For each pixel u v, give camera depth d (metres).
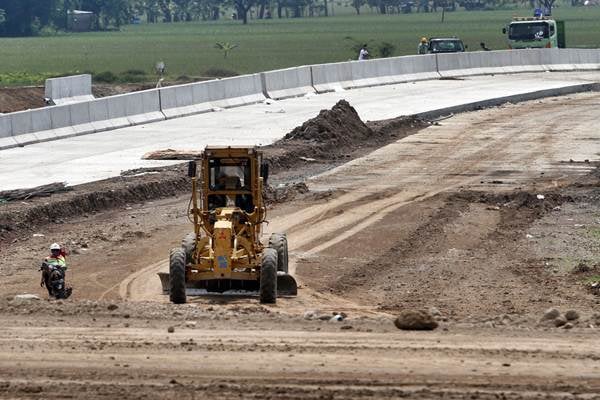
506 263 60.53
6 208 71.19
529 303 51.41
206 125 118.69
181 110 127.62
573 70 196.88
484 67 186.25
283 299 51.59
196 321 42.41
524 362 35.44
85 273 57.38
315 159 98.81
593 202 78.62
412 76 173.50
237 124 119.31
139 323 41.75
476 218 73.12
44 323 41.44
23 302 45.31
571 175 89.56
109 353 36.56
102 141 106.88
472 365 35.03
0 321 41.75
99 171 88.81
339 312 48.09
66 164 92.50
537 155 100.31
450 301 51.97
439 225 70.12
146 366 34.97
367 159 99.38
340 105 112.69
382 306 50.66
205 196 53.06
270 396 31.44
